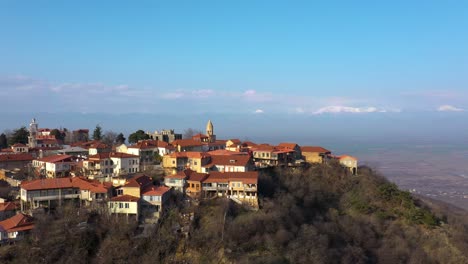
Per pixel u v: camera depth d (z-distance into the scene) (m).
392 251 126.38
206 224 117.25
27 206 122.75
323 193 160.38
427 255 127.75
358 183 169.38
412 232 137.62
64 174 153.88
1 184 145.12
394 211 149.88
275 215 124.12
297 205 142.88
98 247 109.94
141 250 108.25
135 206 118.75
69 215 117.25
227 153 178.25
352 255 118.81
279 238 113.31
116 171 155.50
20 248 106.62
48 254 105.00
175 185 138.75
